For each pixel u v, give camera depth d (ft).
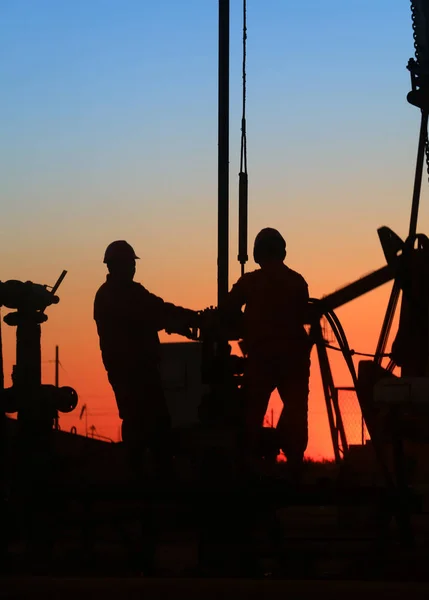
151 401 55.01
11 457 52.34
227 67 54.85
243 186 56.65
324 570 47.01
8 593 35.42
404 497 43.09
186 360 65.16
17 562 45.73
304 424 50.26
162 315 55.31
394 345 52.08
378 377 51.85
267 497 43.83
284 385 50.57
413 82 55.62
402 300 51.93
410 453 59.31
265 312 50.62
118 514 45.80
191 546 66.69
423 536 56.34
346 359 49.96
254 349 50.44
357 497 43.34
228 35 54.90
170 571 46.37
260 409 50.08
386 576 41.55
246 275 51.90
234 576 44.27
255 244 52.21
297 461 50.08
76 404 55.26
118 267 56.13
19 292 54.19
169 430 53.16
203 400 50.62
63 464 53.62
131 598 35.09
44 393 53.52
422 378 44.09
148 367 55.31
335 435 51.44
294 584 35.12
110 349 55.36
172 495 44.47
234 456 47.57
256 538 46.73
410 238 50.65
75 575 45.24
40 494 45.19
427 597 33.06
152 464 57.47
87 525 45.75
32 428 53.11
